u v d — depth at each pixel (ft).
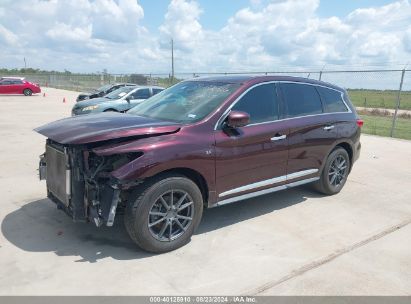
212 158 14.05
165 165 12.76
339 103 20.17
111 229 15.10
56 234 14.58
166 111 15.85
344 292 11.18
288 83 17.63
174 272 12.09
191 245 13.97
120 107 42.42
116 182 12.32
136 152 12.58
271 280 11.73
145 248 13.02
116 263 12.55
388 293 11.19
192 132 13.82
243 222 16.20
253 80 16.33
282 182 17.01
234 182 15.03
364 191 21.07
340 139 19.49
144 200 12.59
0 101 82.28
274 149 16.19
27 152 29.25
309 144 17.78
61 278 11.60
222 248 13.78
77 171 12.89
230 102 15.10
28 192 19.48
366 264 12.82
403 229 15.83
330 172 19.74
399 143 37.55
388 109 88.63
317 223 16.29
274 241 14.42
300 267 12.53
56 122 15.38
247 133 15.16
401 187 22.03
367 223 16.40
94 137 12.51
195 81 17.89
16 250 13.26
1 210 16.90
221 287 11.33
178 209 13.48
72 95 107.86
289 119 17.02
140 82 95.86
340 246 14.12
